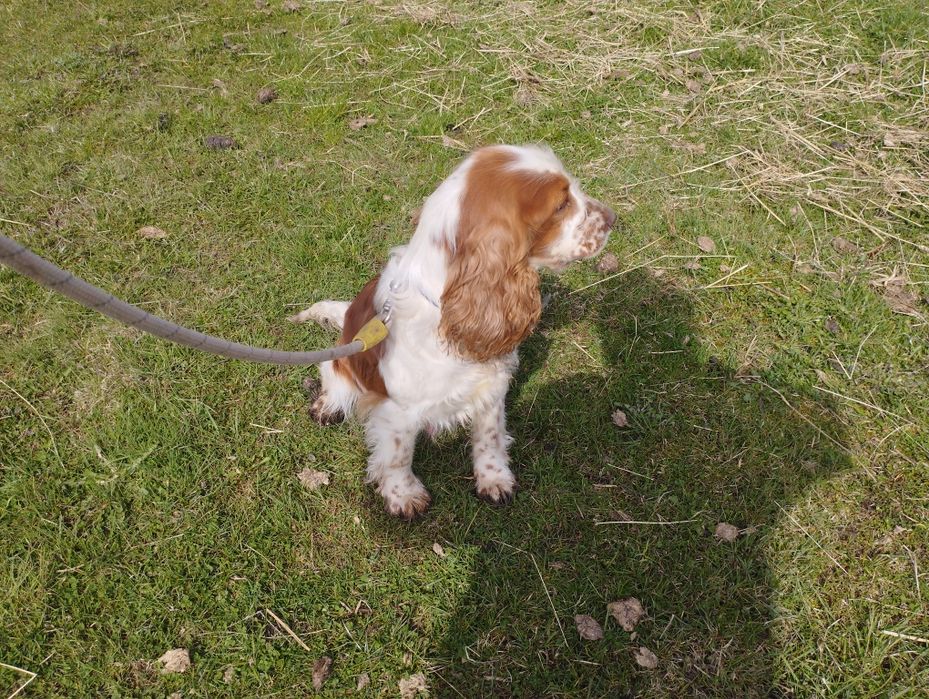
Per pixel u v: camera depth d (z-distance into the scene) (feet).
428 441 3.80
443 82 5.91
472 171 2.91
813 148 5.24
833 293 4.35
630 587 3.19
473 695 2.91
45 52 6.20
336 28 6.55
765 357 4.05
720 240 4.66
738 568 3.23
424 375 3.14
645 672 2.95
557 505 3.47
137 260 4.50
